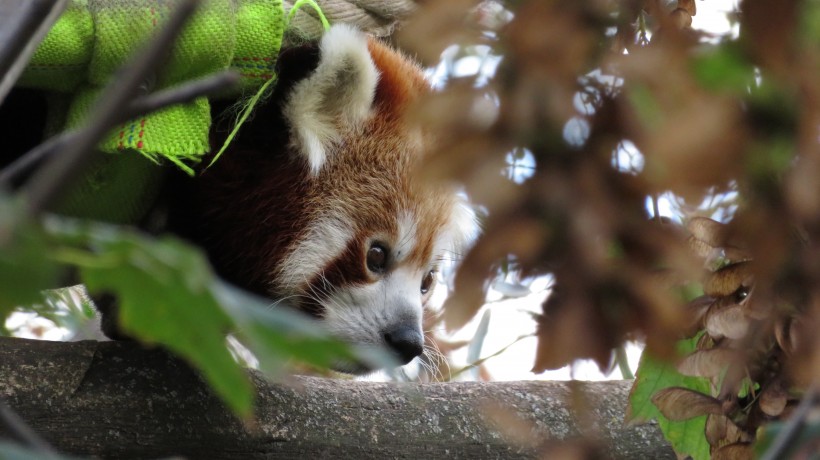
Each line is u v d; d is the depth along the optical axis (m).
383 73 7.68
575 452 3.15
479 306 2.56
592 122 2.49
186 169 5.59
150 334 1.90
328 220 7.31
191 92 1.96
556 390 6.17
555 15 2.41
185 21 1.70
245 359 7.10
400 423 5.88
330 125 7.39
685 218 3.86
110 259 1.77
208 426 5.55
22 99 6.31
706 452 4.82
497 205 2.50
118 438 5.38
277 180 7.24
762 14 2.25
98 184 6.02
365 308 7.34
